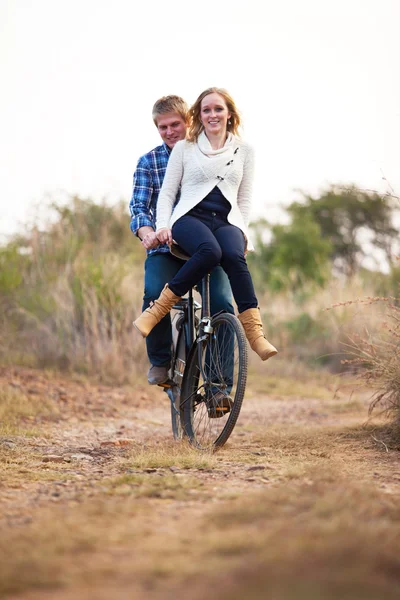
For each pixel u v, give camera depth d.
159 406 17.06
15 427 12.07
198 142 9.91
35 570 4.29
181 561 4.44
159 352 10.55
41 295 22.17
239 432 12.47
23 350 21.17
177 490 6.62
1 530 5.25
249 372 24.80
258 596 3.76
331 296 29.20
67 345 20.92
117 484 7.01
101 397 17.25
